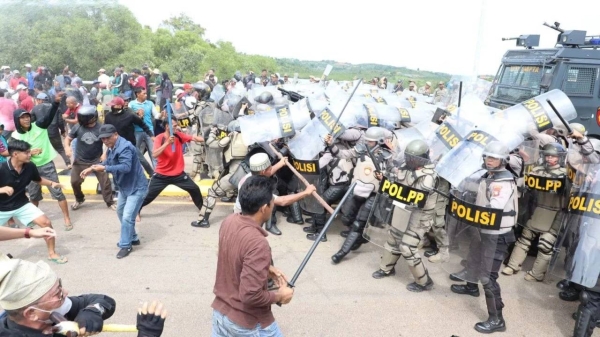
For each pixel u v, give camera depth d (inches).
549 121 198.4
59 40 820.6
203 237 237.8
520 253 205.6
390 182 182.5
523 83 350.9
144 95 333.7
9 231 127.7
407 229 184.2
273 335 105.7
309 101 272.1
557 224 191.2
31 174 190.4
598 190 143.4
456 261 166.7
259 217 103.7
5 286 72.1
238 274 100.0
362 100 314.3
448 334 161.5
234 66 977.5
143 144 317.4
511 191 153.8
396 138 224.4
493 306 161.6
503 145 153.3
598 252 141.9
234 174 239.8
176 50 991.0
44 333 77.3
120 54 882.1
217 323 104.8
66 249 217.9
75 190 264.4
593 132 322.7
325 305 177.9
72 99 339.3
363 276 203.5
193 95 359.9
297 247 231.5
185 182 243.3
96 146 256.8
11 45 804.0
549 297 189.5
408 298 185.3
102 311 87.5
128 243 212.5
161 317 88.1
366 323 166.6
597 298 146.6
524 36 376.2
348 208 221.1
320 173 229.6
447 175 168.9
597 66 315.0
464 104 201.5
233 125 249.6
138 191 209.5
